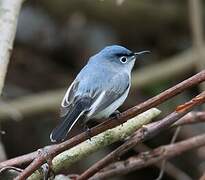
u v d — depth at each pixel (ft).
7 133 39.88
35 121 40.27
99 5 42.75
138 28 44.29
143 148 35.83
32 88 42.73
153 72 40.47
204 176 22.58
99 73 22.40
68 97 21.21
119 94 22.00
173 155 23.62
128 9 43.04
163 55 44.88
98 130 17.72
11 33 25.27
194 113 22.40
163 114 39.06
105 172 22.68
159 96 17.46
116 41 44.24
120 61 23.88
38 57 43.68
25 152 39.88
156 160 23.43
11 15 25.86
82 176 19.38
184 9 43.93
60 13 43.50
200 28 38.63
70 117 20.22
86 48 43.70
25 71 42.96
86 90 21.40
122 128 19.25
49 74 43.32
